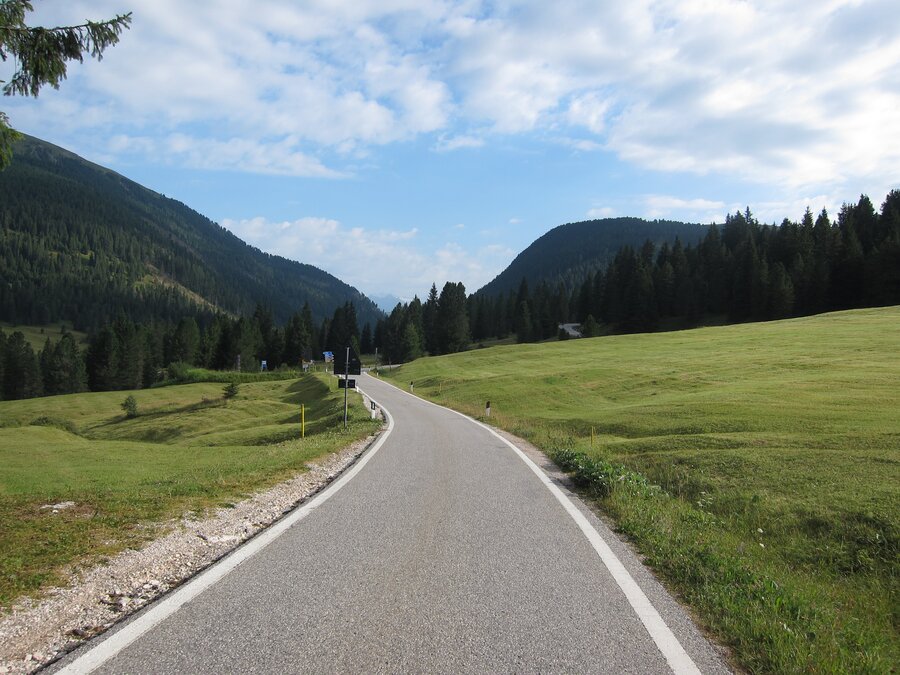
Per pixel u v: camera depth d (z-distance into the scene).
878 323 65.62
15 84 7.84
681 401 29.27
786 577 6.88
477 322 151.75
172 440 48.25
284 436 31.69
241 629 4.23
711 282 117.00
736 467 14.32
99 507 8.00
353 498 9.31
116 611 4.59
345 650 3.92
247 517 7.89
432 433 21.30
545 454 15.85
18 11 7.30
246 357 117.12
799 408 24.14
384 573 5.60
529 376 49.94
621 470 11.56
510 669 3.71
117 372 109.31
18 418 65.69
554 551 6.51
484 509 8.66
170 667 3.63
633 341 78.81
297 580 5.34
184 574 5.54
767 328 73.69
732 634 4.40
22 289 184.75
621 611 4.77
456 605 4.80
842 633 4.97
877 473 12.58
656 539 6.98
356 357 25.06
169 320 196.62
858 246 94.12
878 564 8.64
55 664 3.64
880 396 26.28
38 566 5.45
